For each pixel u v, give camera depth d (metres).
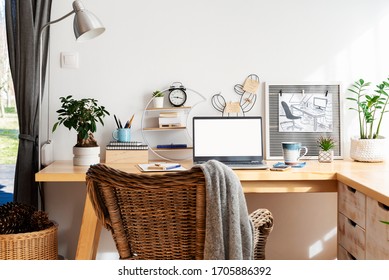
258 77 3.07
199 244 1.67
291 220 3.10
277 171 2.54
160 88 3.04
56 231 2.67
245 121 2.85
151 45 3.03
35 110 2.88
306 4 3.06
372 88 3.09
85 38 2.65
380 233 1.99
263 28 3.05
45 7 2.88
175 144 3.06
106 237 3.07
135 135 3.05
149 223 1.71
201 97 3.05
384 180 2.24
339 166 2.74
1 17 3.15
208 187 1.60
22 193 2.83
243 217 1.68
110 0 3.00
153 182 1.62
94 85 3.02
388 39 3.08
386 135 3.10
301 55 3.07
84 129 2.72
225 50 3.05
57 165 2.78
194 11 3.03
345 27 3.07
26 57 2.83
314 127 3.09
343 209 2.47
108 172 1.65
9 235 2.44
